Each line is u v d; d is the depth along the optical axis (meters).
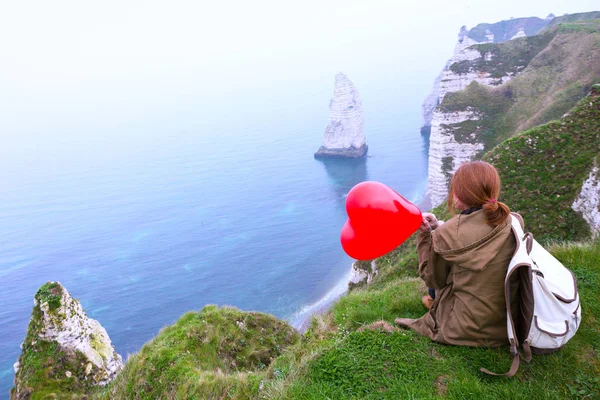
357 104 184.12
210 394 6.71
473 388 4.55
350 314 7.59
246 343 11.05
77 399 14.61
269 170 187.25
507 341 4.96
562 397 4.46
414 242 37.66
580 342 5.31
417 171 156.50
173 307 78.31
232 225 121.81
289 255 95.62
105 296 84.81
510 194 30.72
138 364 9.56
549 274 4.51
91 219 143.88
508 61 120.50
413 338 5.61
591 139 30.33
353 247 5.36
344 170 169.75
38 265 105.81
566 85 88.25
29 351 15.83
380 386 4.86
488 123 91.12
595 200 26.66
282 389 5.12
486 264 4.38
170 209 146.12
